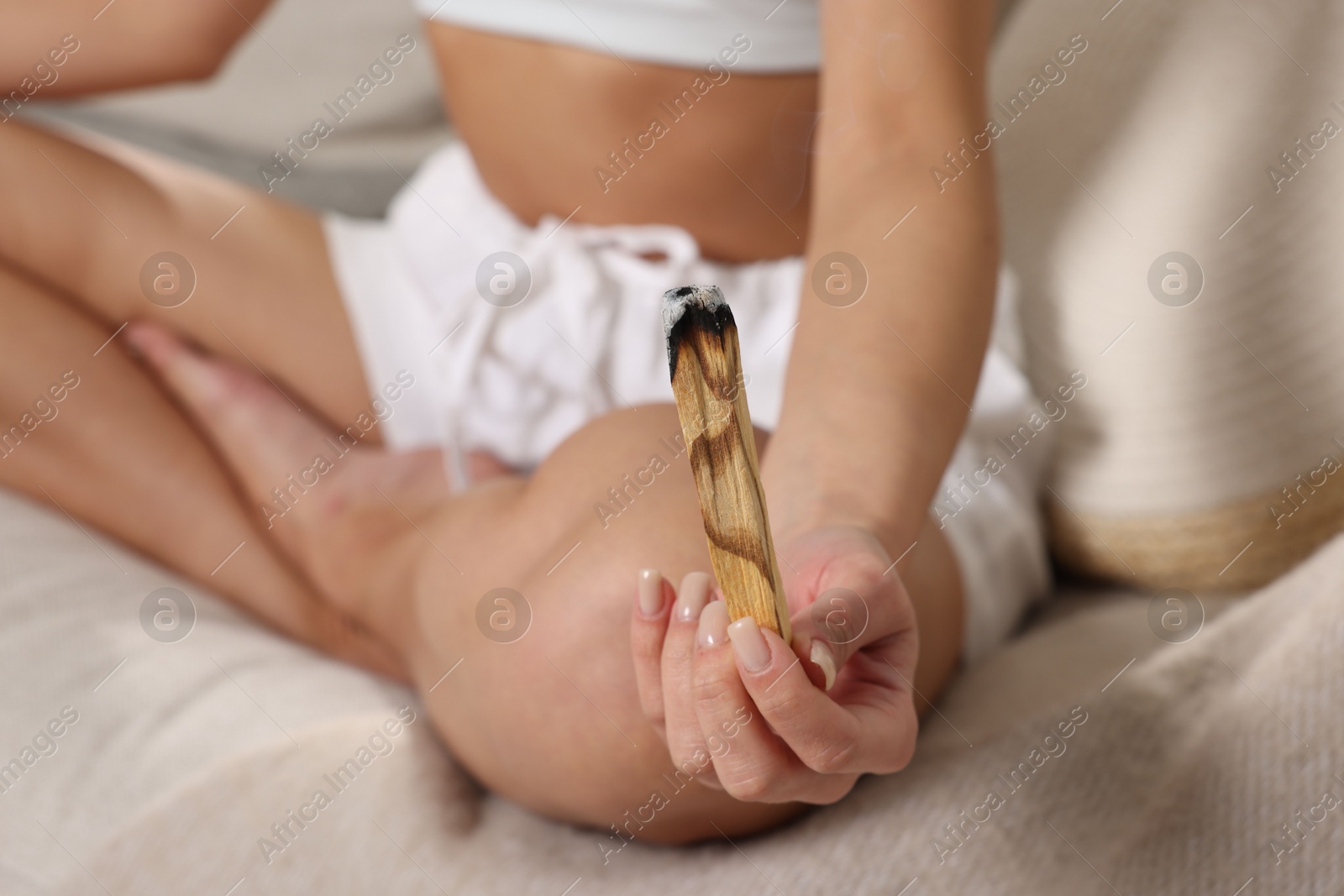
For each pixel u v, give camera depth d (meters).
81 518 1.16
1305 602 0.95
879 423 0.91
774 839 0.93
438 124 1.78
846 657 0.84
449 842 0.94
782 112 1.10
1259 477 1.06
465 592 0.97
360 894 0.92
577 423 1.11
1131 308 1.10
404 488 1.14
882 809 0.92
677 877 0.92
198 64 1.34
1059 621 1.11
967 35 0.99
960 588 1.01
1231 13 1.10
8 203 1.20
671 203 1.13
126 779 0.98
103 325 1.24
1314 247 1.04
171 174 1.30
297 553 1.15
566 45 1.09
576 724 0.92
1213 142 1.08
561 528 0.96
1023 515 1.09
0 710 0.99
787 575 0.86
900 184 0.97
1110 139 1.17
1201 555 1.11
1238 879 0.88
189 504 1.16
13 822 0.96
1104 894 0.88
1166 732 0.93
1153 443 1.10
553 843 0.95
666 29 1.06
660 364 1.09
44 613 1.03
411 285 1.22
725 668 0.81
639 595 0.84
